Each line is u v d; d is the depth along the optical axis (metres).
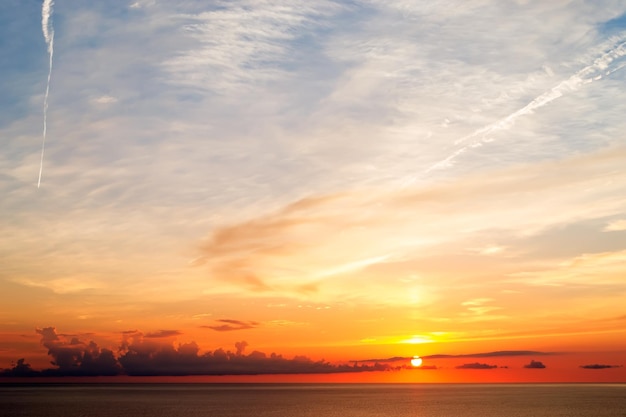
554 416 140.88
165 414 146.62
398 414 149.88
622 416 140.00
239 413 152.12
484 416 141.25
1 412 152.12
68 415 141.88
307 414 149.38
